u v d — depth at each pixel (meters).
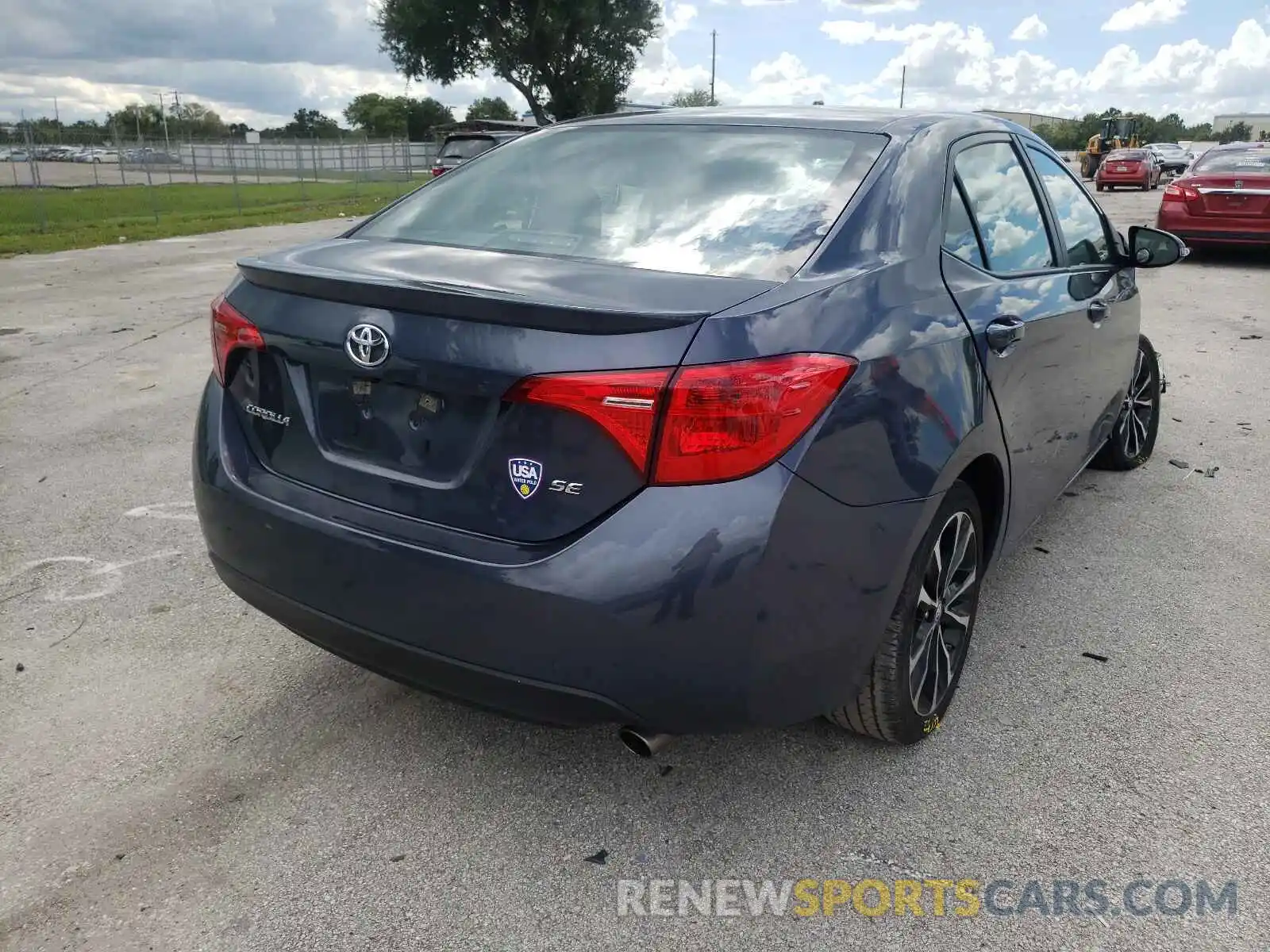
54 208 24.86
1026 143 3.68
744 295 2.18
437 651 2.25
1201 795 2.66
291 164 47.50
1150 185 33.88
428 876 2.35
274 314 2.48
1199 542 4.34
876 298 2.40
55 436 5.63
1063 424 3.57
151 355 7.78
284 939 2.16
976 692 3.15
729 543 2.05
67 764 2.73
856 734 2.83
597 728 2.94
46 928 2.18
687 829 2.52
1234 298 10.94
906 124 2.99
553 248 2.67
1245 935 2.20
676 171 2.86
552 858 2.42
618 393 2.03
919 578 2.53
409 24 40.28
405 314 2.24
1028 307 3.07
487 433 2.18
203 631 3.47
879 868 2.40
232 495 2.57
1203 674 3.28
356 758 2.78
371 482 2.37
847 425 2.20
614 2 42.09
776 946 2.17
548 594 2.08
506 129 22.23
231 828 2.50
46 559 4.02
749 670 2.14
